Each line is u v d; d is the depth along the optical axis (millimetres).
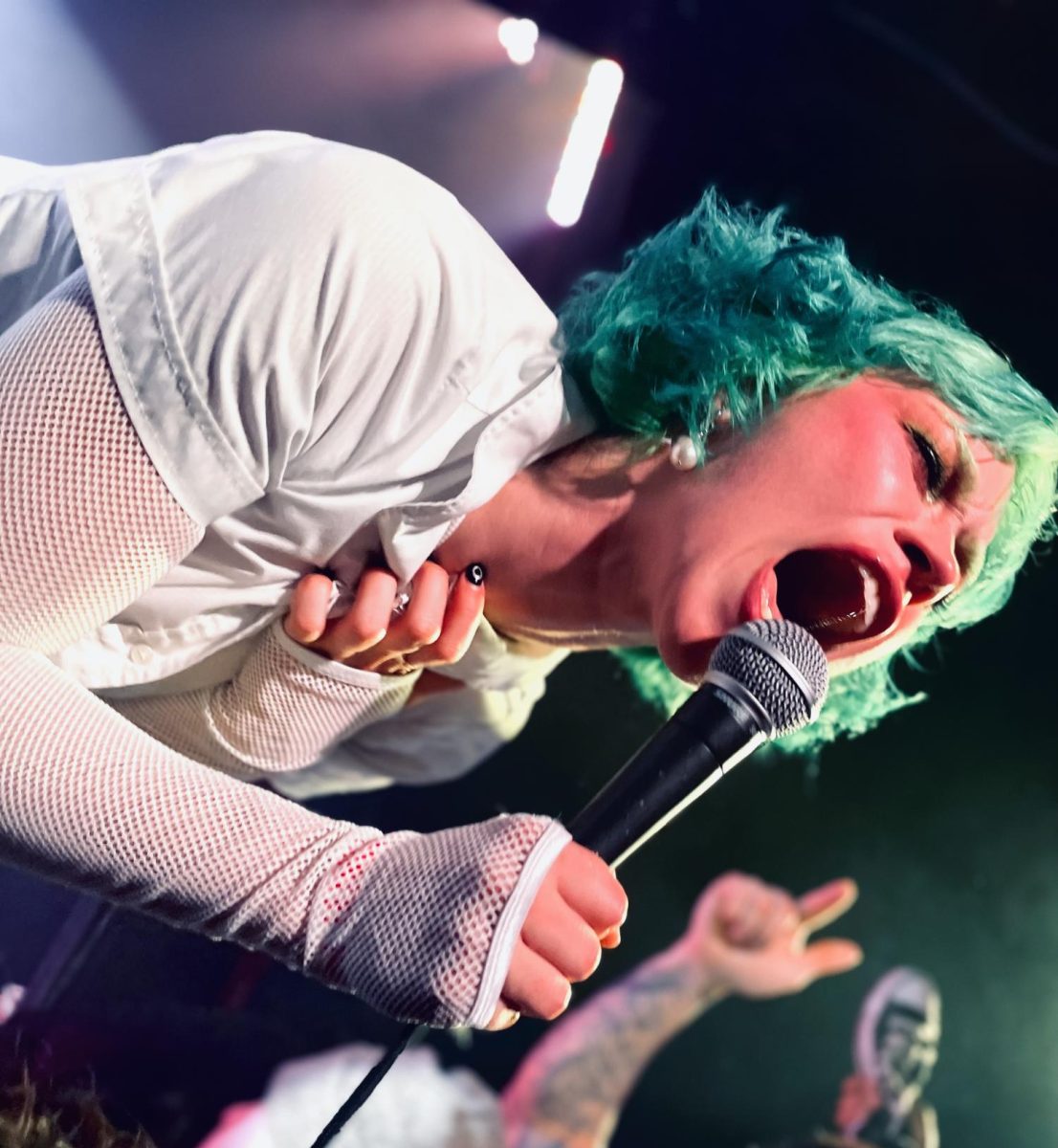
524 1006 628
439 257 792
